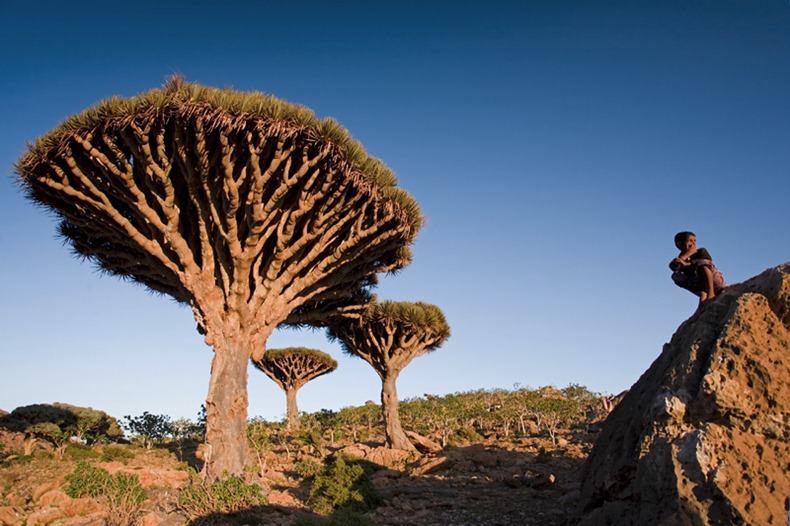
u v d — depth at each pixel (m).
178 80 10.98
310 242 13.39
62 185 11.63
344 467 11.94
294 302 13.76
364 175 12.41
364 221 13.90
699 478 5.11
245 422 12.16
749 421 5.40
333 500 10.95
